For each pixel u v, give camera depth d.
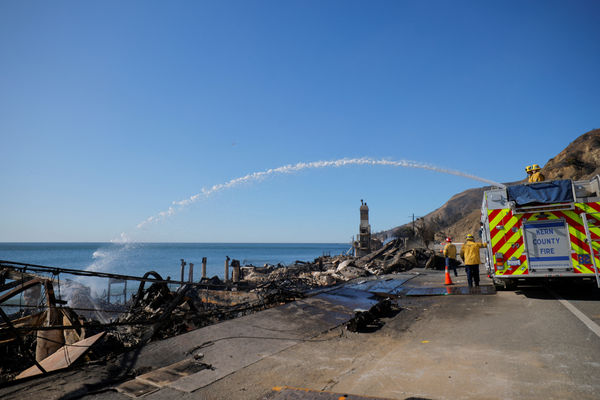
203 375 4.46
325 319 7.57
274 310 8.08
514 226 9.19
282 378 4.33
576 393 3.40
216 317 8.43
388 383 3.96
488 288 10.88
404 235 35.34
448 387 3.73
